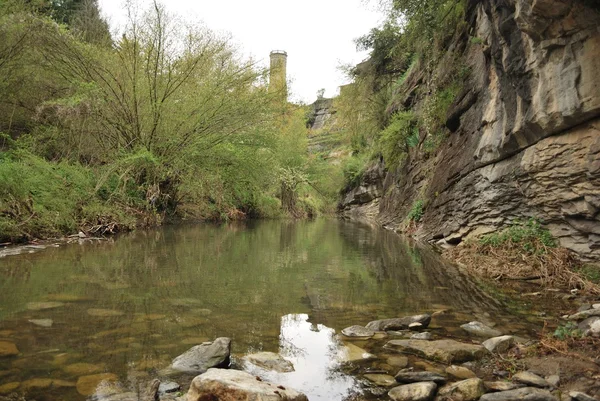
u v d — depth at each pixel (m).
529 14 5.48
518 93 6.75
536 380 2.64
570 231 6.23
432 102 12.57
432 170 13.10
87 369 2.68
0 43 11.05
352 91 20.08
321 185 37.94
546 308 4.57
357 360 3.04
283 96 16.42
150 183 14.48
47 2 13.83
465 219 9.23
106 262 6.61
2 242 7.85
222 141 15.72
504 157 7.54
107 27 16.70
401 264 7.59
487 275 6.46
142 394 2.36
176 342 3.23
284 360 2.97
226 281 5.60
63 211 9.45
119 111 13.45
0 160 9.46
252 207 24.44
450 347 3.18
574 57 5.34
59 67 12.85
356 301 4.82
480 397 2.47
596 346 3.22
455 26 11.52
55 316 3.74
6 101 12.10
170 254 7.81
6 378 2.51
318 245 10.60
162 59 13.88
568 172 5.71
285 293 5.07
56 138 12.62
